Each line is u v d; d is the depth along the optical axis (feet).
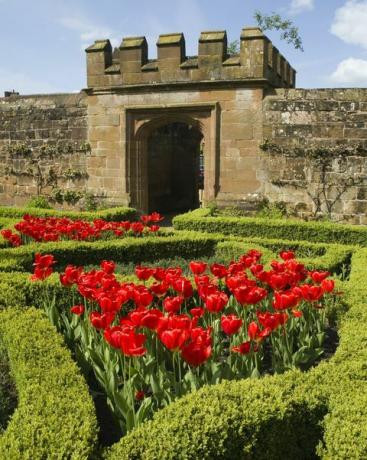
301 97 39.65
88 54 45.85
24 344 12.66
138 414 10.24
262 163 41.27
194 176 69.46
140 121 45.29
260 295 12.52
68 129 48.49
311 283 18.53
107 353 12.53
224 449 9.12
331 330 17.17
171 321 10.60
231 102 41.50
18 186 52.42
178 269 14.79
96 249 24.99
